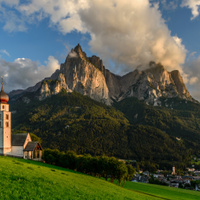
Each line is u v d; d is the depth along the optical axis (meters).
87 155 107.38
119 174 82.06
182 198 79.69
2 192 28.42
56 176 50.03
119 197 45.62
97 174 103.81
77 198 34.88
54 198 31.69
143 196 60.50
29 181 36.91
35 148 104.25
